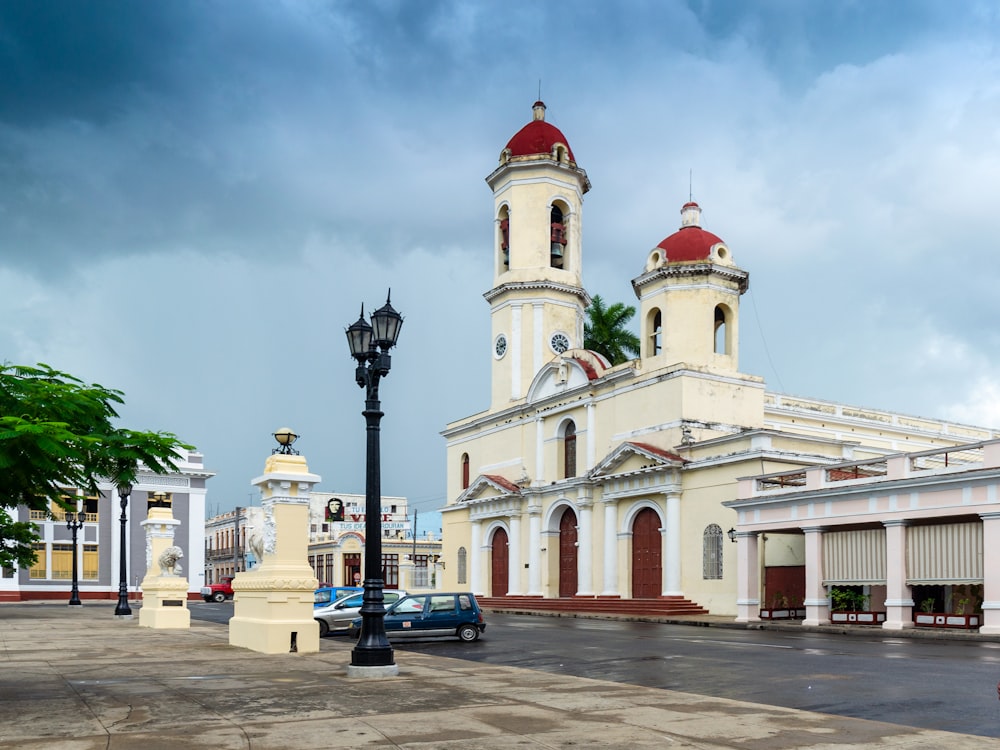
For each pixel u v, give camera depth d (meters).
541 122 54.69
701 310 42.47
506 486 50.62
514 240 53.38
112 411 11.70
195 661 17.31
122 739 9.32
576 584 46.38
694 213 44.91
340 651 19.64
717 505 37.66
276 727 9.97
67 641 22.98
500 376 53.62
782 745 9.00
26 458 10.15
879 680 14.37
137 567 67.56
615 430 44.66
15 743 9.13
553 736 9.45
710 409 41.09
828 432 51.25
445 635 24.09
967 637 24.23
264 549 19.97
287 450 20.34
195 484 70.25
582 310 54.56
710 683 14.23
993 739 9.32
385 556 86.12
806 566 30.44
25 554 41.53
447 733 9.62
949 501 25.97
